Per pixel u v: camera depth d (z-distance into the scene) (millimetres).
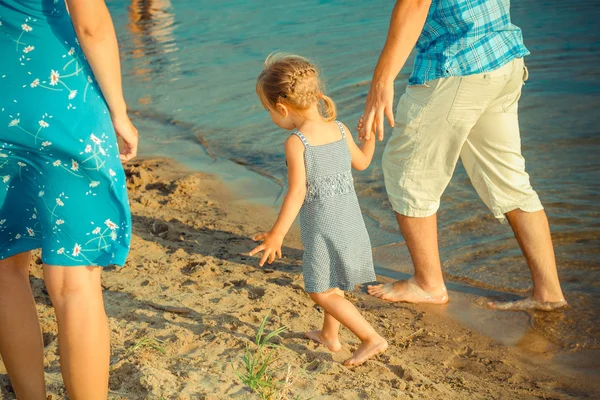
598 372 3789
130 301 4133
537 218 4367
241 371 3324
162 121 8812
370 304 4562
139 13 16375
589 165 6406
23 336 2723
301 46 11805
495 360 3920
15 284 2748
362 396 3205
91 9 2404
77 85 2508
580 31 11117
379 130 3869
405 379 3582
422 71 4070
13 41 2443
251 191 6523
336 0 15703
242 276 4703
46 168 2502
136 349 3484
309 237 3627
